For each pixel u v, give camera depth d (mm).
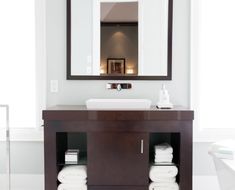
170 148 2357
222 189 2021
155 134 2695
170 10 2676
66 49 2707
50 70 2719
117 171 2227
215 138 2693
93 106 2348
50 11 2695
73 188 2254
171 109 2260
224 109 2805
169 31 2686
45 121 2211
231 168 1771
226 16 2764
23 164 2752
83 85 2736
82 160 2412
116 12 2717
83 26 2707
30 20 2768
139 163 2223
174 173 2270
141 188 2238
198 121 2695
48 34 2705
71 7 2691
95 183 2234
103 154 2219
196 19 2668
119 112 2189
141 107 2357
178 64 2711
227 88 2797
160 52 2709
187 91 2713
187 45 2701
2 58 2797
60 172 2268
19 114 2814
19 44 2785
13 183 2750
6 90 2812
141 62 2719
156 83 2723
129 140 2211
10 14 2771
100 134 2213
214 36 2773
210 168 2738
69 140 2717
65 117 2197
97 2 2707
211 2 2756
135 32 2717
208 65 2789
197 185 2732
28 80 2805
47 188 2238
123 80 2729
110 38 2723
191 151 2217
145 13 2701
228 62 2789
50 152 2229
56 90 2727
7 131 2451
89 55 2721
